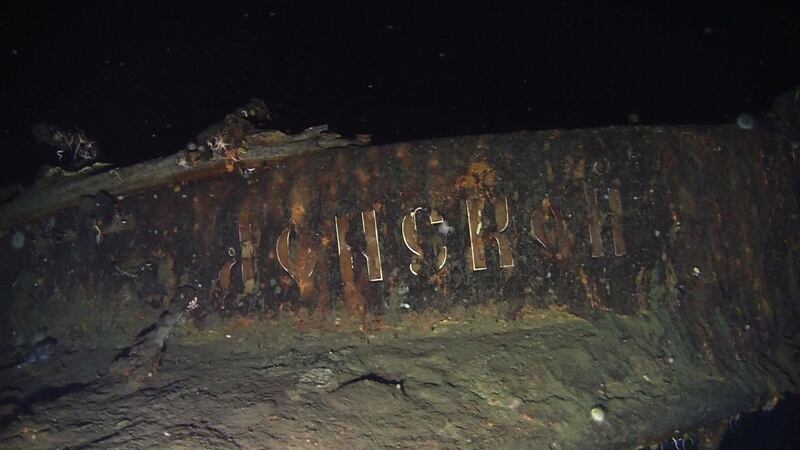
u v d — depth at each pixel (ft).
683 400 7.46
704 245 8.43
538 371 7.38
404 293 8.14
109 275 8.90
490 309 8.14
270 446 6.13
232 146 8.37
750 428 8.13
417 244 8.18
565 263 8.21
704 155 8.54
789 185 8.66
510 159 8.31
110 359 8.28
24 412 7.23
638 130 8.53
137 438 6.39
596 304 8.18
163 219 8.76
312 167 8.46
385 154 8.37
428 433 6.45
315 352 7.85
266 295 8.32
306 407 6.71
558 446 6.63
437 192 8.23
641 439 7.11
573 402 7.09
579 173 8.34
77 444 6.42
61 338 8.91
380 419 6.57
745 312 8.34
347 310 8.15
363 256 8.19
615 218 8.31
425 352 7.70
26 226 9.27
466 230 8.18
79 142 9.80
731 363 7.96
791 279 8.60
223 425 6.47
